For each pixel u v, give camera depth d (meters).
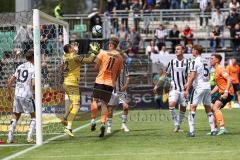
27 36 33.50
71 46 29.52
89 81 53.12
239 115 42.59
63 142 26.97
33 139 28.20
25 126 32.44
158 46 60.81
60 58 34.53
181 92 30.25
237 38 60.53
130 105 52.44
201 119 39.47
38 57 26.38
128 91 52.56
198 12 65.44
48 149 24.48
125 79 31.39
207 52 61.41
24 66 27.48
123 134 30.08
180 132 30.53
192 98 28.31
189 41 60.72
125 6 67.06
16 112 27.64
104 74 28.08
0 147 25.73
